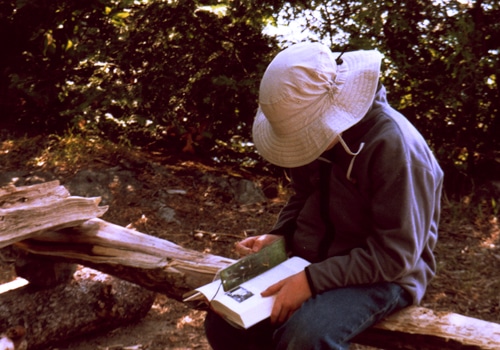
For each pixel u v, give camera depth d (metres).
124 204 5.38
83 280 3.86
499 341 2.45
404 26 5.19
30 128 6.29
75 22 5.84
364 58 2.48
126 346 3.80
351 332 2.36
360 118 2.36
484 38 5.47
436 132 5.57
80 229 3.36
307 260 2.66
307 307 2.38
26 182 5.46
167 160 6.06
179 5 5.62
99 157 5.82
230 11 5.56
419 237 2.33
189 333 3.99
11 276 4.63
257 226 5.23
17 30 6.08
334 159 2.48
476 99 5.39
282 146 2.45
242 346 2.67
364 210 2.45
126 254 3.32
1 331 3.56
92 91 5.77
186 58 5.76
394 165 2.29
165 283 3.25
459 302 4.32
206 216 5.33
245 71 5.68
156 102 5.82
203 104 5.86
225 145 6.38
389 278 2.35
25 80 5.92
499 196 5.36
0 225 2.93
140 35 5.73
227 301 2.44
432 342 2.50
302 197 2.85
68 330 3.73
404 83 5.46
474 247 4.90
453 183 5.59
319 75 2.37
